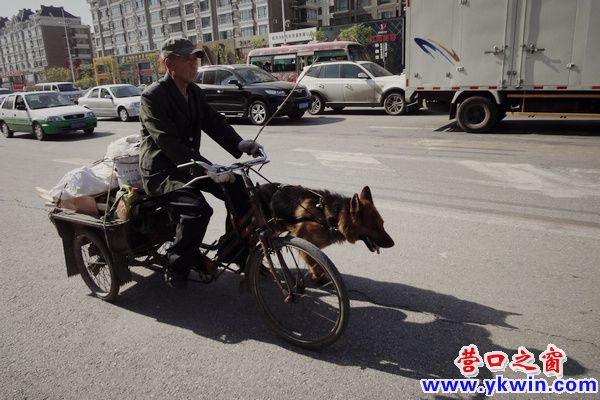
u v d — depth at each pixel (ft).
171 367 9.50
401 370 9.04
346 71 55.01
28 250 16.63
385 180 23.27
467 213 17.76
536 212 17.47
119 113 64.59
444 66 36.19
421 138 35.14
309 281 10.83
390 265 13.73
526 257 13.70
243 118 53.47
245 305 12.06
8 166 33.24
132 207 11.25
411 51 37.32
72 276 13.55
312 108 57.00
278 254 9.96
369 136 37.50
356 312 11.22
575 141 30.89
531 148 29.12
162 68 10.62
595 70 31.14
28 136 53.78
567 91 32.50
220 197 10.94
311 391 8.55
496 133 35.76
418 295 11.89
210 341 10.43
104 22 341.21
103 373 9.41
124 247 11.46
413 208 18.69
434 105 38.01
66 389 8.96
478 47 34.53
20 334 11.05
